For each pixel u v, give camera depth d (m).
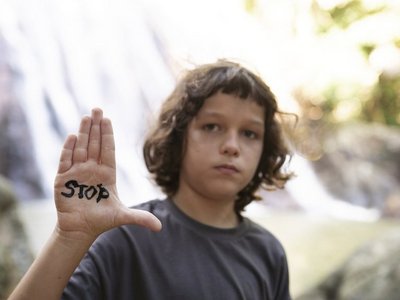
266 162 1.73
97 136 1.29
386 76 11.59
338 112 11.45
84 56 9.61
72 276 1.32
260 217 7.23
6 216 4.26
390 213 8.33
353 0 11.75
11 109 7.93
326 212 8.43
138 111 9.61
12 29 8.89
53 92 8.70
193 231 1.47
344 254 5.75
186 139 1.55
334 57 11.71
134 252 1.39
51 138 8.15
